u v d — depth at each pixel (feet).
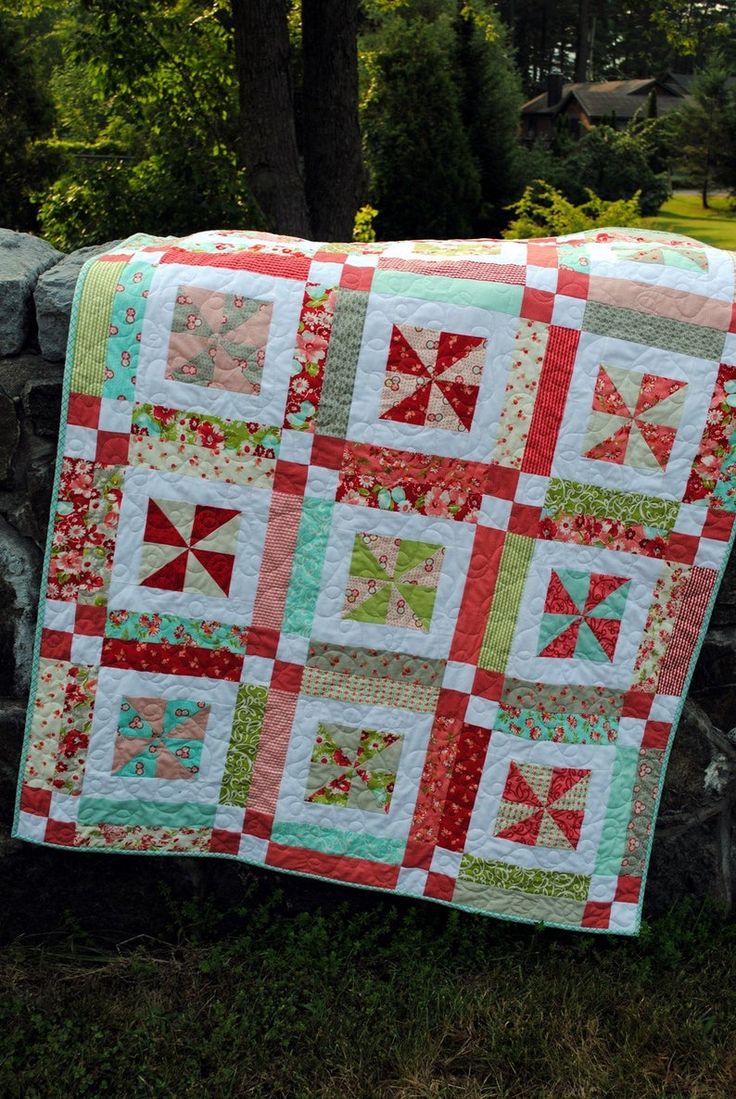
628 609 7.68
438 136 46.60
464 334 7.29
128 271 7.28
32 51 37.04
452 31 54.34
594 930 7.96
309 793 7.77
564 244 7.82
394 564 7.50
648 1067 6.89
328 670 7.61
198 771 7.72
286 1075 6.77
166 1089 6.62
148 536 7.38
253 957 7.70
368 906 8.22
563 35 153.99
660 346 7.39
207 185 21.80
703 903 8.41
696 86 84.64
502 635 7.60
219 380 7.25
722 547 7.66
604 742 7.81
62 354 7.59
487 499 7.45
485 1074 6.91
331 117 22.88
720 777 8.32
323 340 7.26
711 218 77.36
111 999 7.38
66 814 7.66
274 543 7.46
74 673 7.50
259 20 21.38
